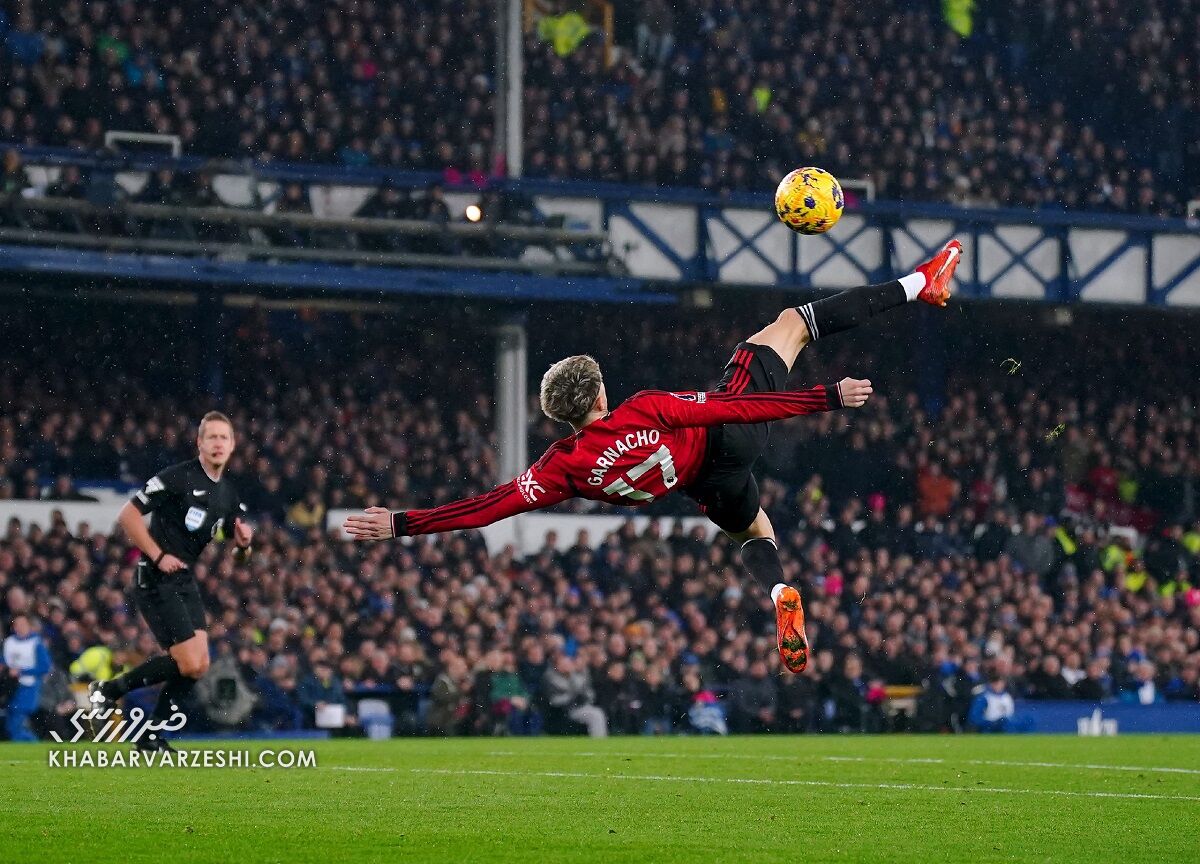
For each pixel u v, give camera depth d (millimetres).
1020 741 18453
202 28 29109
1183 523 31844
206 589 22750
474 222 27000
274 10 29688
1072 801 9711
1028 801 9703
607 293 28016
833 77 33438
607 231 27969
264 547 23906
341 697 21391
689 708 22750
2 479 25375
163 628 12141
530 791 10203
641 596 25422
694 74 32375
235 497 12359
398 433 28469
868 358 32250
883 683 24266
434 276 27078
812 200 9250
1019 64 35344
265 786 10336
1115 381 33531
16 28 27516
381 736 21562
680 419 7941
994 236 29875
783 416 7941
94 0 28141
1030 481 31250
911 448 30703
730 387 8477
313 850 7160
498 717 21734
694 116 32031
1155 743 17906
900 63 34062
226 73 28984
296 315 29969
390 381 30203
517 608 23469
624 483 8000
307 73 29672
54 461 26562
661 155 30844
